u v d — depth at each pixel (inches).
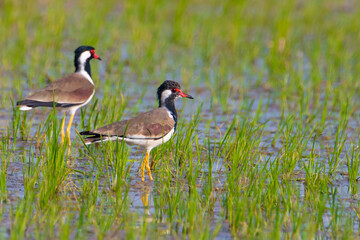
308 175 462.0
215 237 368.2
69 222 371.9
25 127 584.4
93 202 412.8
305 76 898.7
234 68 928.3
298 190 446.6
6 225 370.6
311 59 979.9
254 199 421.4
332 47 1057.5
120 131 480.4
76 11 1266.0
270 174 467.5
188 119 666.8
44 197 396.8
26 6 1224.2
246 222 387.9
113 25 1159.6
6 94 736.3
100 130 478.0
